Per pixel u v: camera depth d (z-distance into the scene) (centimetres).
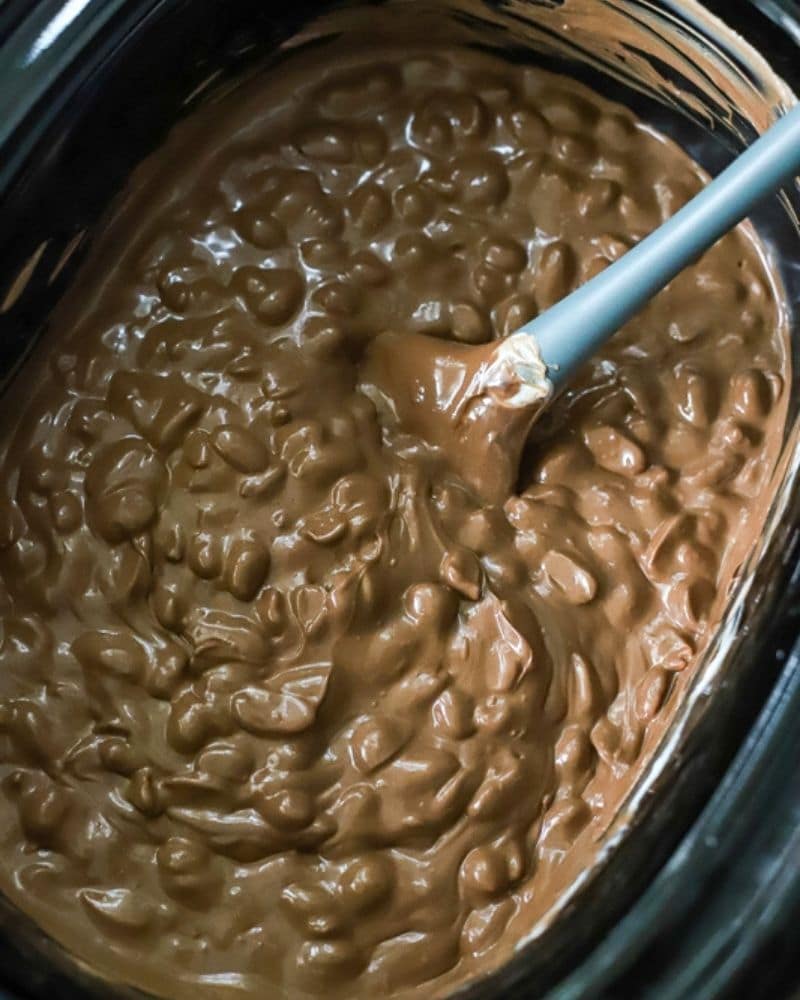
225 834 59
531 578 61
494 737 59
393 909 59
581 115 64
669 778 58
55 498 61
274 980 58
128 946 59
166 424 61
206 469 61
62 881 59
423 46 64
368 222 63
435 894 59
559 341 60
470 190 64
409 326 63
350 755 60
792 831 56
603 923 56
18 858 59
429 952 59
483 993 57
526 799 59
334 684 60
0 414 62
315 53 63
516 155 64
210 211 63
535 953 57
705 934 56
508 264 63
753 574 60
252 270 63
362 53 64
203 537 61
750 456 62
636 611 61
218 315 62
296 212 63
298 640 60
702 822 57
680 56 61
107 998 57
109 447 62
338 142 64
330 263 63
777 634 58
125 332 63
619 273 59
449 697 60
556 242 63
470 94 64
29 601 61
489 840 59
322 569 61
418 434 62
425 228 64
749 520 62
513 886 59
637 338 63
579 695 60
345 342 62
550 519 61
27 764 60
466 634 60
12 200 60
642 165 64
